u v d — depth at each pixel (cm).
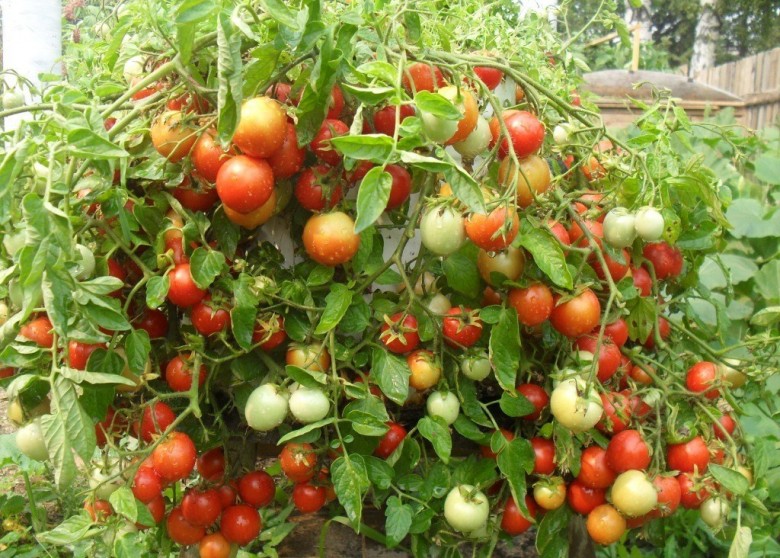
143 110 99
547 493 112
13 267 85
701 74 930
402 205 112
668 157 126
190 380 105
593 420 104
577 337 112
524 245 101
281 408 100
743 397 138
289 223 113
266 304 107
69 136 79
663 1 1672
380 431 98
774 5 1573
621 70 601
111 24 162
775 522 192
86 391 92
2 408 263
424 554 119
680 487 112
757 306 294
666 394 117
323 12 103
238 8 83
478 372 109
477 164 122
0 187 79
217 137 92
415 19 100
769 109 586
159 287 96
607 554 196
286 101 96
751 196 393
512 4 207
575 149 125
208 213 107
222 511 112
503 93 127
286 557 168
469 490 109
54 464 82
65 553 191
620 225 108
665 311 148
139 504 97
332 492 114
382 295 112
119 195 93
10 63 278
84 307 83
